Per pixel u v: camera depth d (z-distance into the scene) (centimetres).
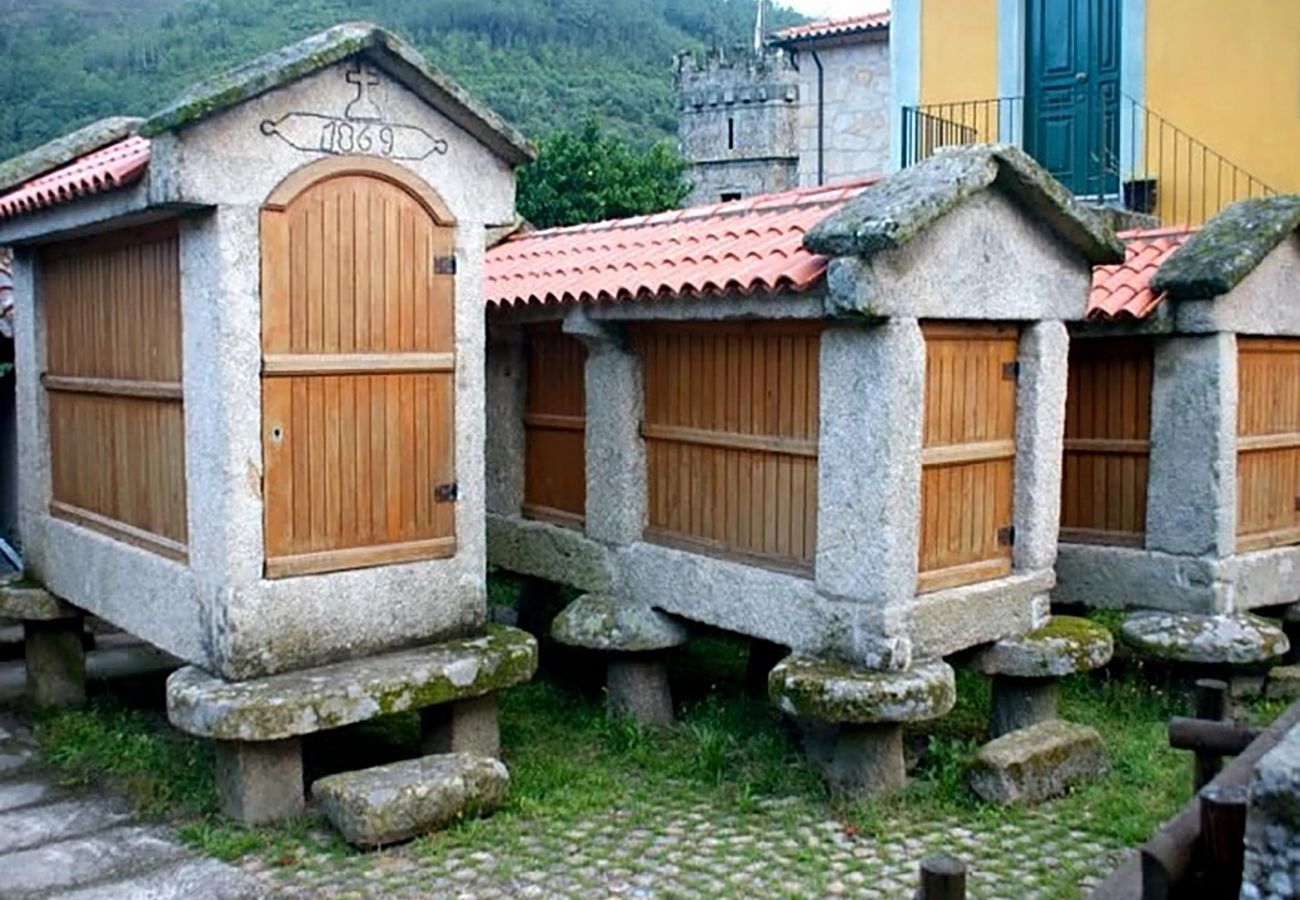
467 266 616
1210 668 728
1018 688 642
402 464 604
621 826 551
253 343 554
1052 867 505
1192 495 735
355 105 574
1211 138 1275
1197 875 273
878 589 575
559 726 689
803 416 614
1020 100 1383
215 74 556
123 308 638
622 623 691
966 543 628
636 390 709
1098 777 596
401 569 605
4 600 707
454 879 497
